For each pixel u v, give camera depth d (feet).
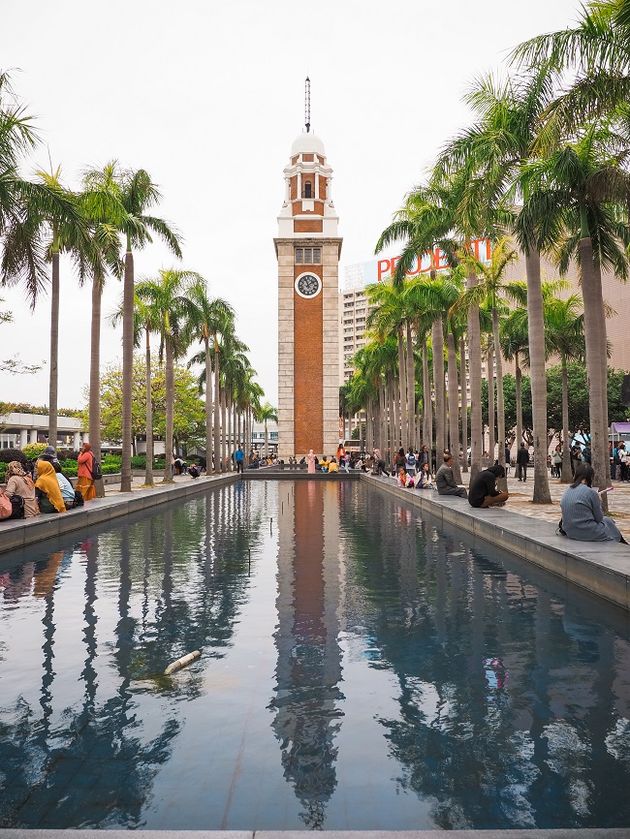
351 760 12.27
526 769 11.96
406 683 16.34
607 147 50.31
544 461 60.03
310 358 193.16
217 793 11.13
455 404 93.76
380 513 62.59
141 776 11.69
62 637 20.34
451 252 89.45
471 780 11.55
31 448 106.11
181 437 227.81
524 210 51.93
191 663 17.87
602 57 42.04
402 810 10.59
